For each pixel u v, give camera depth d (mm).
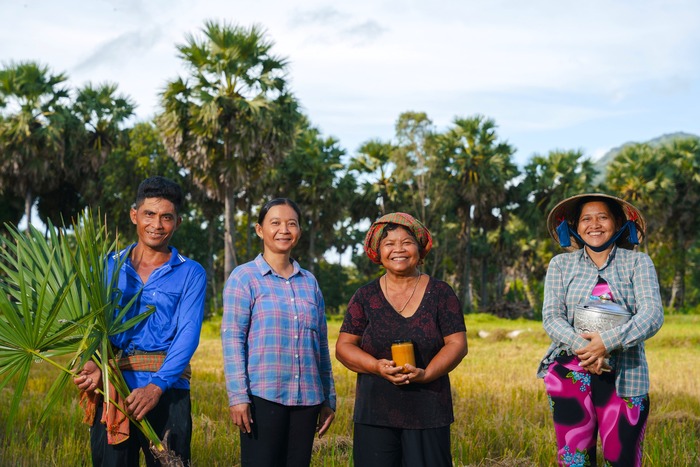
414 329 3311
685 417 6949
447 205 40406
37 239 3225
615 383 3596
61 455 4805
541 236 41938
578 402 3654
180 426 3318
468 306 40750
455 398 8102
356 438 3377
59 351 3105
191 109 24375
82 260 3000
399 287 3436
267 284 3484
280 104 25500
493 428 5977
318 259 44969
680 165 42344
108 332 3129
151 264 3447
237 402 3330
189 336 3318
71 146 34562
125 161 34250
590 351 3457
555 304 3795
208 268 38125
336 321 30219
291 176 38562
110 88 36688
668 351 17844
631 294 3678
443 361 3240
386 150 42500
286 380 3404
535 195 41906
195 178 26188
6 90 31766
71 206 38562
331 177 38062
